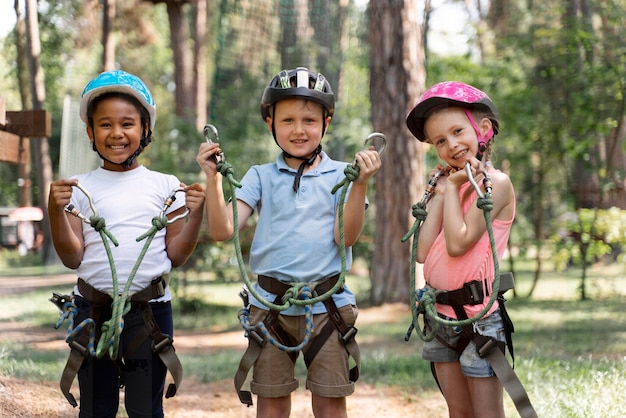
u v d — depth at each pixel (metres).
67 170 2.50
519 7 4.31
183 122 4.46
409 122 2.14
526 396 1.94
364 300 5.52
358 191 2.01
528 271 5.35
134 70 4.02
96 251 2.07
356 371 2.10
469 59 4.61
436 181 2.11
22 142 2.97
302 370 3.40
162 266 2.10
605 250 4.77
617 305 4.26
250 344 2.05
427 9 4.70
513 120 4.49
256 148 4.61
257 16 4.25
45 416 2.40
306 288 2.01
